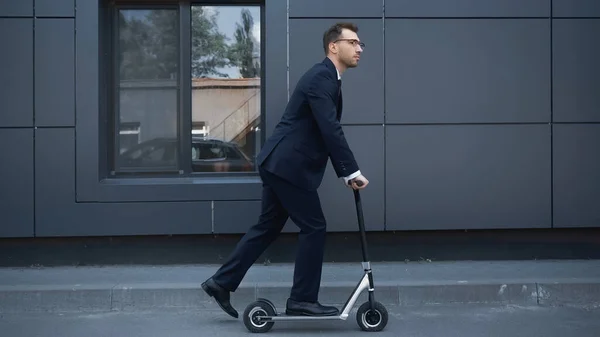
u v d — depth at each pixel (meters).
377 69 7.23
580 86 7.36
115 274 6.81
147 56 7.45
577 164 7.37
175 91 7.47
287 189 5.15
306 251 5.18
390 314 5.91
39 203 7.10
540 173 7.36
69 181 7.10
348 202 7.22
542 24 7.32
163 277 6.66
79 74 7.09
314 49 7.19
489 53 7.29
